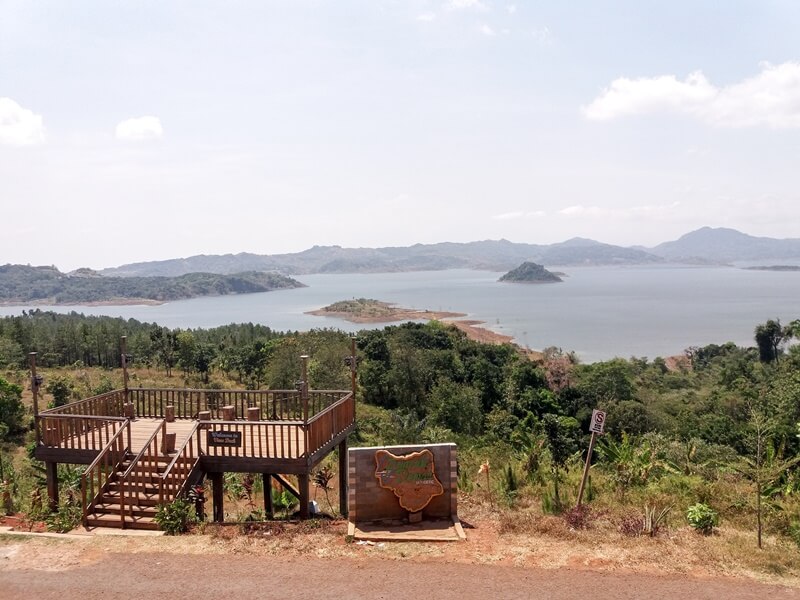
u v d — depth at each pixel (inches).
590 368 2566.4
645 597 296.7
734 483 567.5
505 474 561.0
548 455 717.9
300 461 465.4
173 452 482.9
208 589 300.0
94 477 467.8
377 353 2426.2
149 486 442.0
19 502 548.1
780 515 445.1
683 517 447.8
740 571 329.1
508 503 481.7
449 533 376.5
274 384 1897.1
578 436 1665.8
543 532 383.2
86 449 481.1
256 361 2493.8
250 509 558.6
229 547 352.8
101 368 2768.2
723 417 1715.1
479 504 473.7
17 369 2363.4
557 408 2023.9
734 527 431.5
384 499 396.5
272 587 302.5
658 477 595.8
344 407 552.4
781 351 3526.1
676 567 331.3
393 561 335.3
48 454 487.2
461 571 323.0
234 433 470.9
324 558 339.0
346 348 2018.9
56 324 3966.5
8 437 1370.6
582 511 418.9
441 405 1801.2
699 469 653.3
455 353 2645.2
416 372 2176.4
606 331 6279.5
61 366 2746.1
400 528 384.5
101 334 2935.5
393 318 7239.2
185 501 420.5
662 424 1780.3
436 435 1222.9
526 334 6003.9
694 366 4033.0
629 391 2353.6
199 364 2583.7
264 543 359.6
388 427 1444.4
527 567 329.1
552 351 3959.2
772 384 1752.0
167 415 576.1
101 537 369.1
